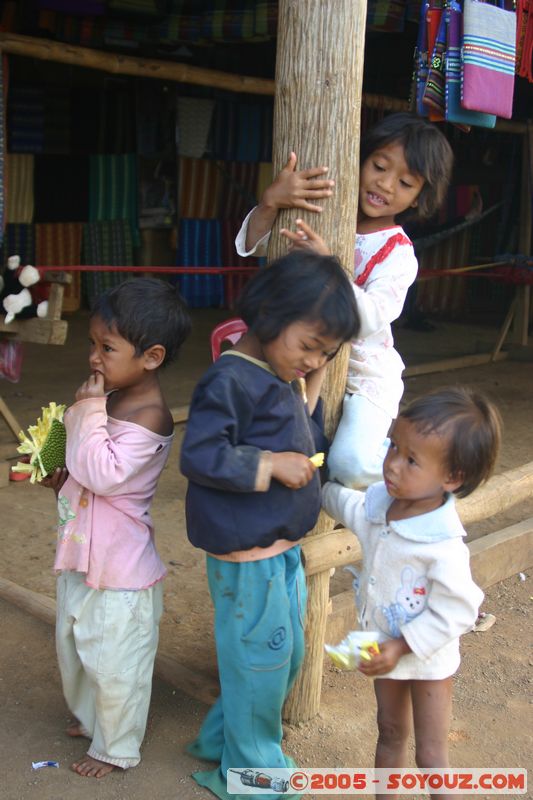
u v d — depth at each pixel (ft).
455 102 8.69
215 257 31.78
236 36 20.90
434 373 24.52
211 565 6.75
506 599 11.21
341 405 7.37
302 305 5.78
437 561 6.01
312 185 6.78
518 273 26.50
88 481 6.80
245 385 6.11
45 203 28.91
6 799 6.95
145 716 7.46
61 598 7.33
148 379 7.11
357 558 7.98
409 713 6.78
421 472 5.86
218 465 5.99
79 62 18.16
